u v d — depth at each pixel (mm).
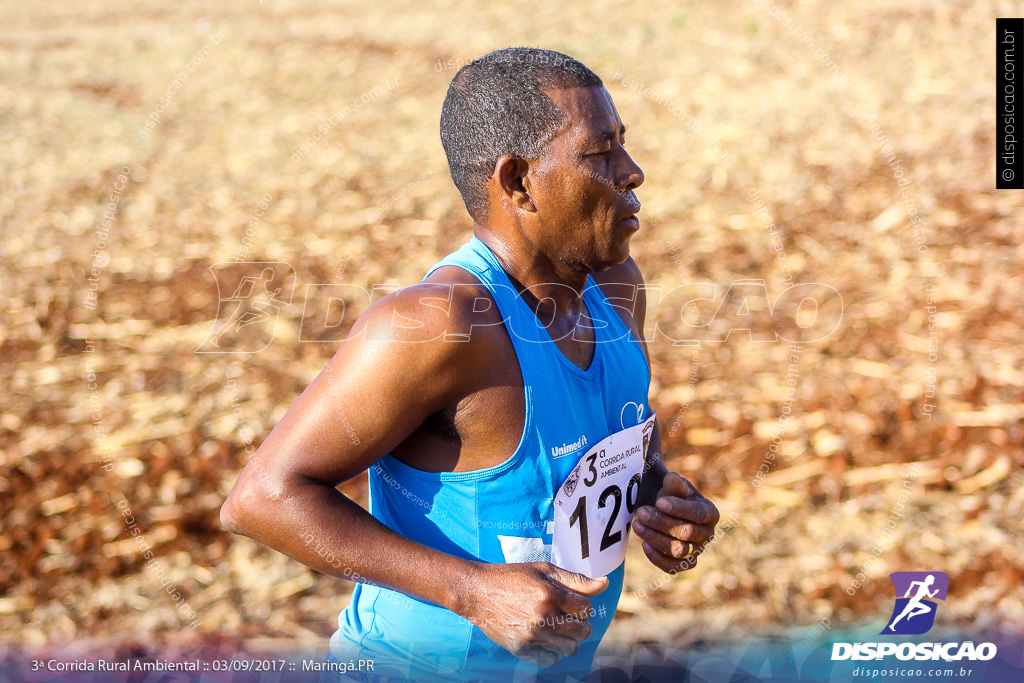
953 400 4270
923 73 8266
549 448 1446
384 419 1329
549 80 1426
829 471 3879
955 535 3477
